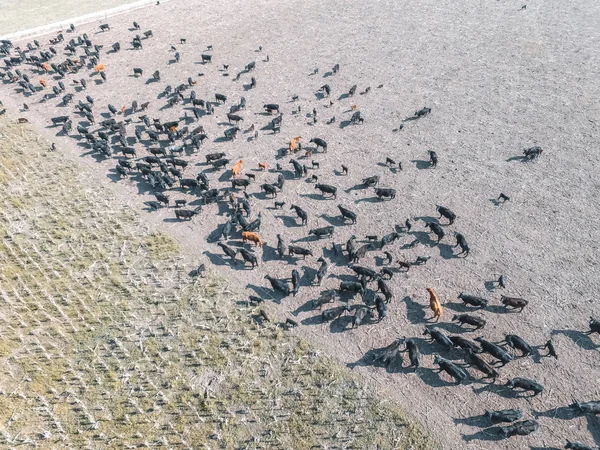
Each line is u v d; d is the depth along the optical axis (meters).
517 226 28.20
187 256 27.67
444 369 20.48
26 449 18.86
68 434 19.28
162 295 25.27
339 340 22.44
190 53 52.75
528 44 49.62
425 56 48.91
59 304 24.97
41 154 37.34
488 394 19.89
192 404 20.20
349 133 37.91
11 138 39.44
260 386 20.72
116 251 28.20
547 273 25.11
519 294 24.11
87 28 60.88
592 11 56.62
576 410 19.06
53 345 22.83
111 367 21.80
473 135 36.53
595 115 37.47
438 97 41.69
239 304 24.55
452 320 22.64
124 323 23.84
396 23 57.38
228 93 44.34
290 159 35.06
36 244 28.88
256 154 36.09
